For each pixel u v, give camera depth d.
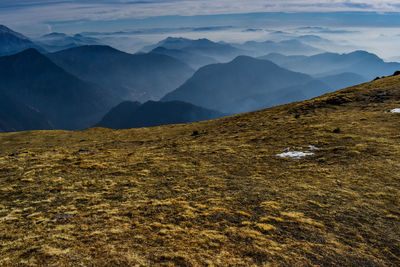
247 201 17.95
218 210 16.66
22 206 18.52
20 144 55.12
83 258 11.61
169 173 25.12
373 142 26.80
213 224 14.87
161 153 33.69
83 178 24.56
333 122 37.25
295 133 35.31
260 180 21.83
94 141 53.69
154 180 23.34
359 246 12.78
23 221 15.83
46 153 36.16
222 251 12.25
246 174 23.56
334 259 11.83
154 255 11.86
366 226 14.39
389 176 19.84
